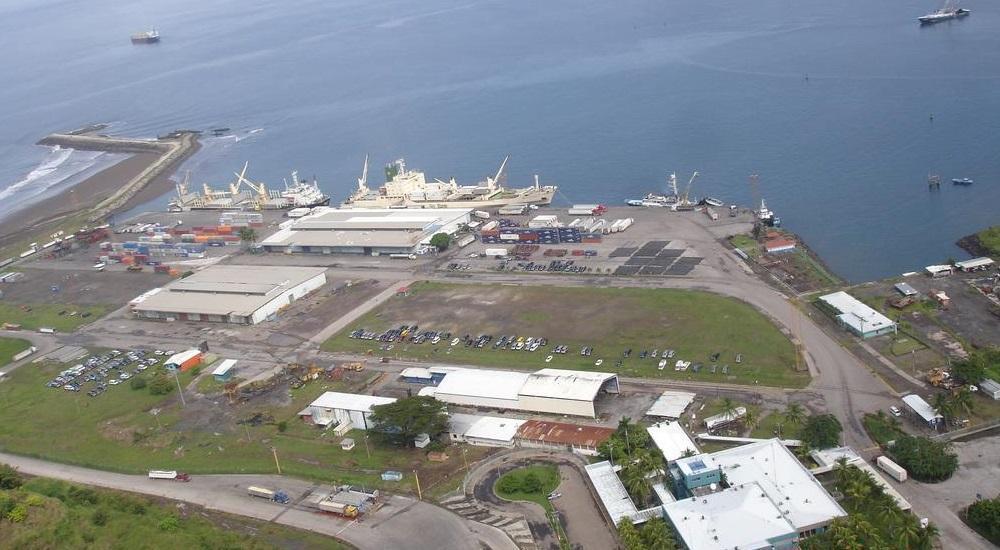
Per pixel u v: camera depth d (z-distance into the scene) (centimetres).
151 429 17975
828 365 16712
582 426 15738
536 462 14850
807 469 12975
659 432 14688
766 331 18550
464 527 13175
